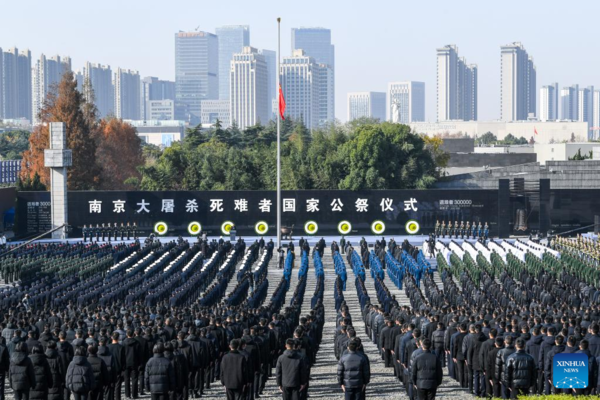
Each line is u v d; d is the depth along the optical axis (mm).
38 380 26719
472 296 54438
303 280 58312
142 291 54875
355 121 149125
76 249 83750
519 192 110688
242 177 127250
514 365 26469
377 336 39062
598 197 108875
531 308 41406
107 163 161125
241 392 26766
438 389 32656
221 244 88250
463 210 108938
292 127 188375
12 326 35250
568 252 78688
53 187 107000
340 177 124312
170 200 109250
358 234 110062
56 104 141500
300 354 26344
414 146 127625
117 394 30484
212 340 32406
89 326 36844
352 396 25500
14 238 105938
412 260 74562
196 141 167000
